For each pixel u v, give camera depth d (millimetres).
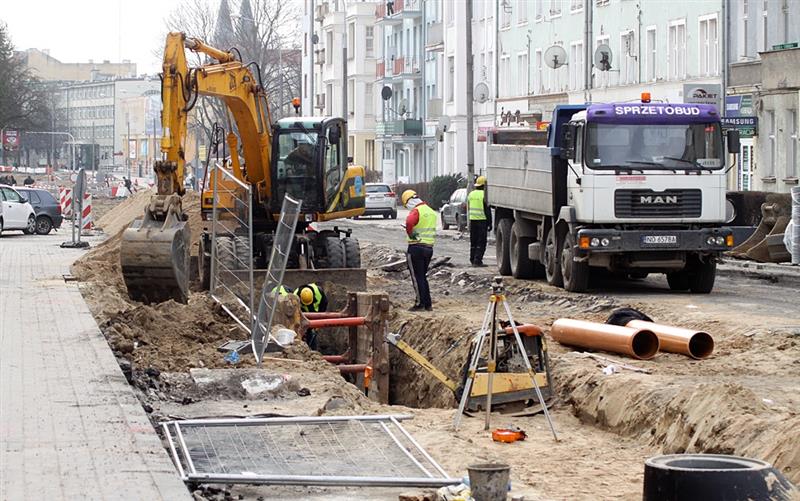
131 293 24109
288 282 29391
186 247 24328
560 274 30609
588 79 63562
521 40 74188
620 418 16000
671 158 28906
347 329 26875
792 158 46844
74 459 11625
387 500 11719
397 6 99750
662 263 28875
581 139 28906
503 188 34844
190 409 15586
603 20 62062
